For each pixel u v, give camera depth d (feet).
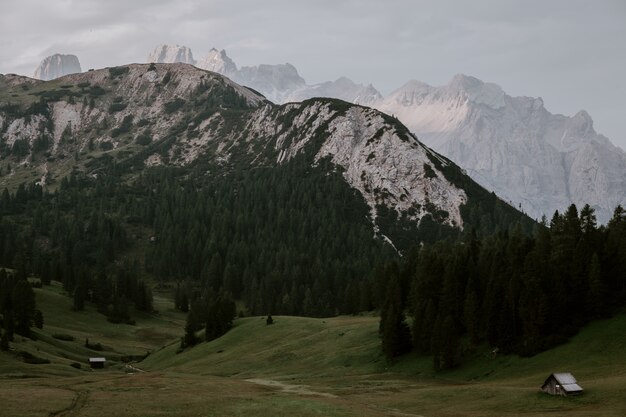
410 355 348.38
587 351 273.13
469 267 376.07
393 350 347.36
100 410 212.23
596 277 300.40
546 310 295.07
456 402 237.86
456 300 349.41
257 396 248.52
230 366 404.16
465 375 299.58
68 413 206.59
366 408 229.25
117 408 216.13
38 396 231.91
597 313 299.38
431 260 389.60
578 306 309.01
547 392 225.76
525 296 302.25
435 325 318.45
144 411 212.43
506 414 209.97
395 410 230.68
